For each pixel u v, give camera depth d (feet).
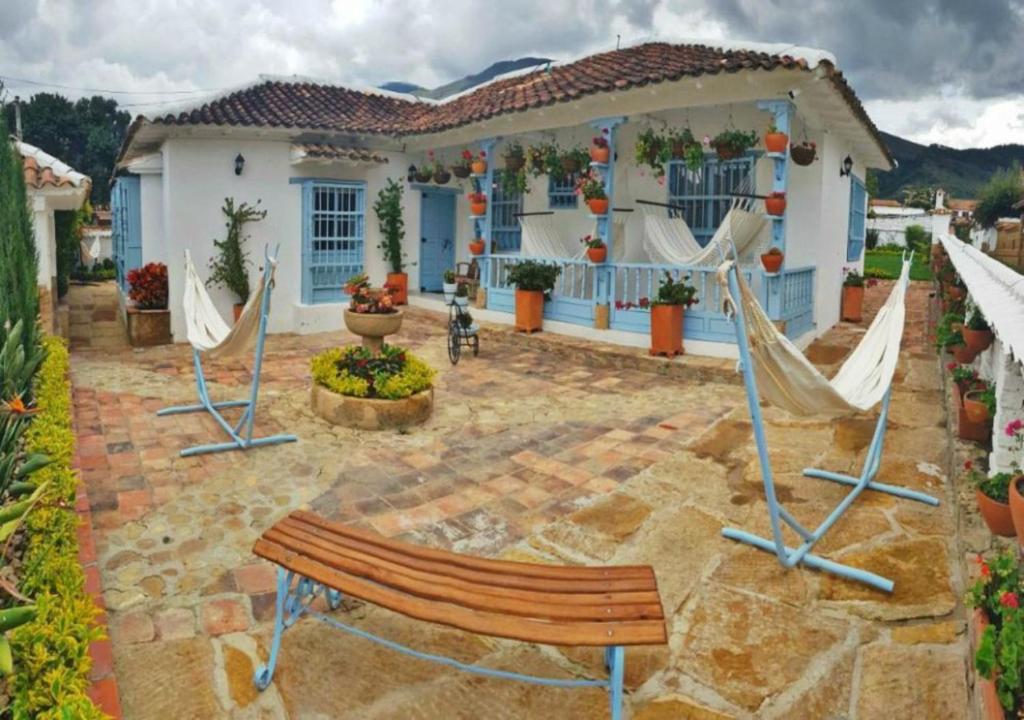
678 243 31.81
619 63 36.06
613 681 8.14
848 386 15.57
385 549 9.87
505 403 24.47
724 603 11.91
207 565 12.94
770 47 32.40
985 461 16.74
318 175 39.17
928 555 13.39
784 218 28.27
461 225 47.26
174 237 36.06
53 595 9.50
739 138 28.76
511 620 8.23
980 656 7.48
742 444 19.88
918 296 55.21
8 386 14.78
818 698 9.64
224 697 9.48
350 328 23.00
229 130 36.29
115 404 23.68
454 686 9.85
